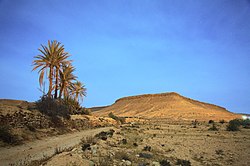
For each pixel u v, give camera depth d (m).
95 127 34.44
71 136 20.53
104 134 19.97
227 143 19.77
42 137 18.72
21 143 15.35
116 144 15.81
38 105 24.94
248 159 13.80
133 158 11.52
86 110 41.78
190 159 13.57
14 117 17.84
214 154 15.18
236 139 22.47
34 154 11.90
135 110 123.75
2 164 9.75
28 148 13.83
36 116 20.95
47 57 33.16
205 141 20.81
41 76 32.81
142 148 15.30
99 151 11.88
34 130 18.88
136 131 28.28
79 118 32.16
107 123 40.62
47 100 26.12
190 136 24.39
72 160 9.03
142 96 143.50
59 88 36.25
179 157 13.84
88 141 14.82
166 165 10.92
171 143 19.14
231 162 13.05
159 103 122.94
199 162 12.95
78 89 50.06
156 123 51.66
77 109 39.53
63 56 34.72
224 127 37.09
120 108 138.62
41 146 14.62
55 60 33.50
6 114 17.39
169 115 92.44
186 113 92.25
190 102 135.50
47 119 22.75
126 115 115.69
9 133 15.27
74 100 40.19
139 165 10.20
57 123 23.86
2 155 11.66
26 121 18.98
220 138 23.02
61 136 20.53
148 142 18.78
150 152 14.14
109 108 151.88
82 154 10.66
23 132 17.30
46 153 12.08
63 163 8.54
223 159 13.78
